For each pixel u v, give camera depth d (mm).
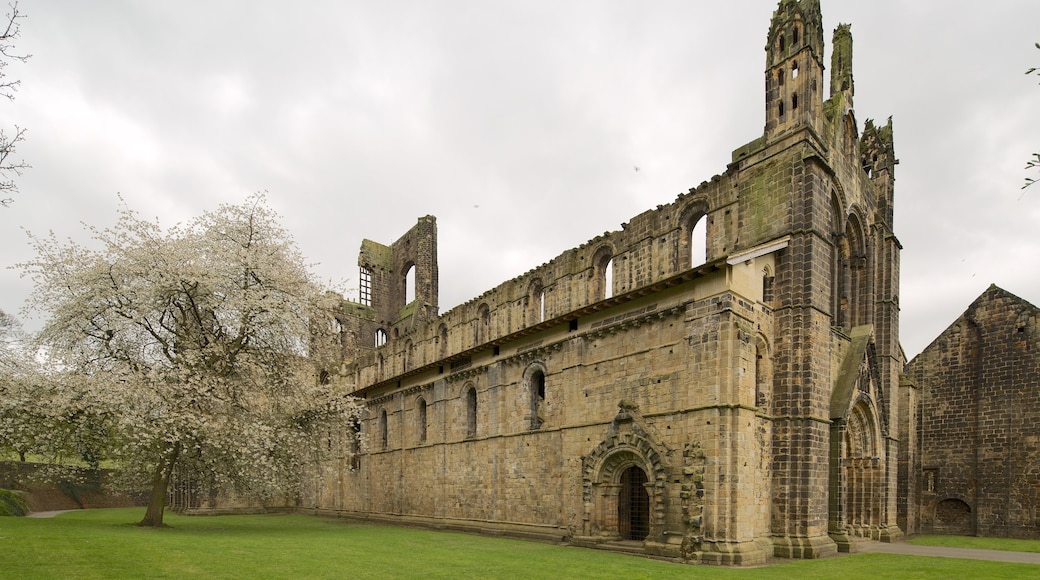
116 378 27844
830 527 26781
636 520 28516
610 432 27859
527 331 35062
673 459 25391
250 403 32219
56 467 30891
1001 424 38844
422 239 62656
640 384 28031
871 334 31828
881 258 36500
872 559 23359
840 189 30625
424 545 26125
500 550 24859
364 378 59344
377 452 51812
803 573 19562
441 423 43188
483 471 38125
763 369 26062
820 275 27031
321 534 30703
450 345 46750
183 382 28906
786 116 27969
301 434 34250
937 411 41562
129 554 18031
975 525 38625
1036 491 36906
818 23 28344
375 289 69250
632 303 29094
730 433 23656
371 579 16266
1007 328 39562
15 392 27875
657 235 31312
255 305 31328
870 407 31203
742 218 28641
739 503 23156
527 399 35781
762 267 26578
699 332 25406
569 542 28906
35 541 19219
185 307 32125
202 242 32594
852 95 33531
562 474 31625
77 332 29875
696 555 22875
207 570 16359
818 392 26156
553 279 37594
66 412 28391
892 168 37969
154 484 30750
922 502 40938
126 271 29781
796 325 26266
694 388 25234
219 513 56531
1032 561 22688
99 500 58625
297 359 34938
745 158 28875
